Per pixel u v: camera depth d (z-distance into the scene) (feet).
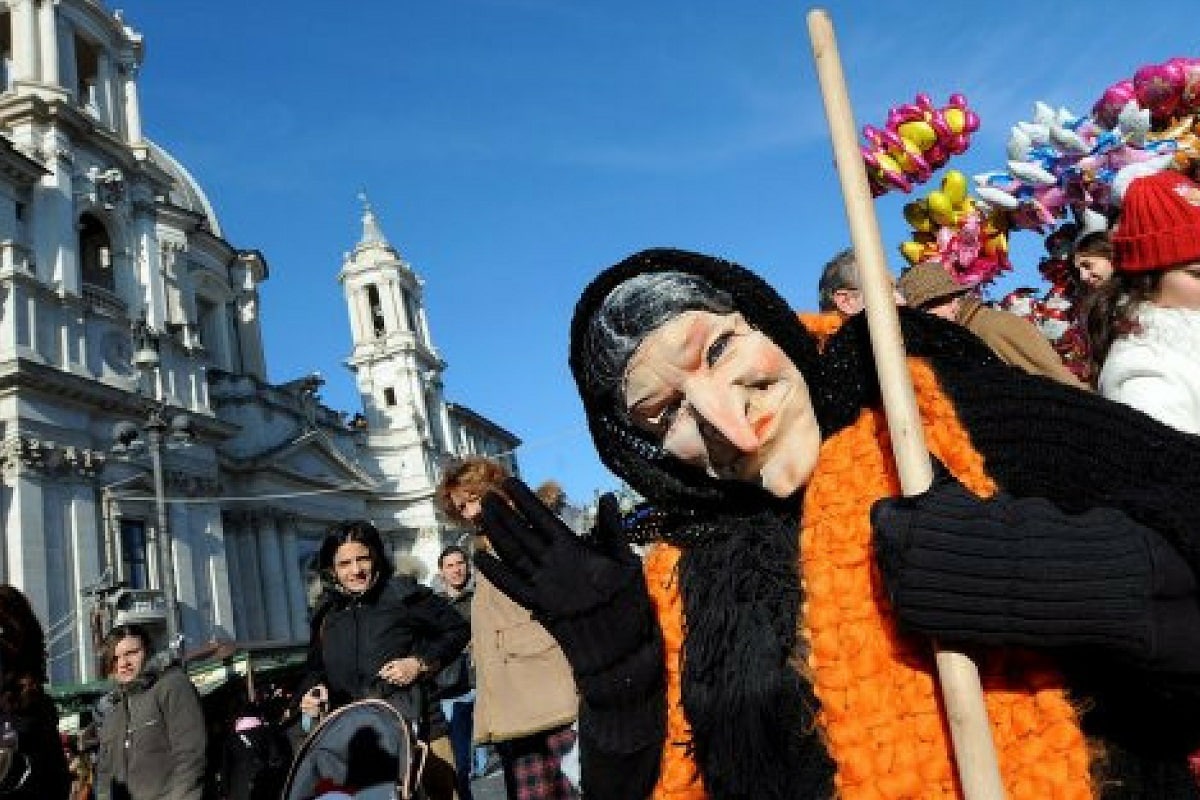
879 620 4.26
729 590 4.56
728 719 4.38
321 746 13.57
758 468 4.62
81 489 80.79
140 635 19.63
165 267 102.83
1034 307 13.73
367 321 154.61
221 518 99.19
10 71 90.99
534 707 13.69
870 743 4.11
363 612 15.98
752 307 4.76
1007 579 3.79
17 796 11.47
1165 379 6.40
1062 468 4.17
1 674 11.63
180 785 18.61
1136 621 3.68
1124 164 11.49
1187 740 3.98
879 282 4.35
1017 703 4.04
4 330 78.48
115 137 95.20
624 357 4.67
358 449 135.44
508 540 4.85
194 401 97.40
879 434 4.66
